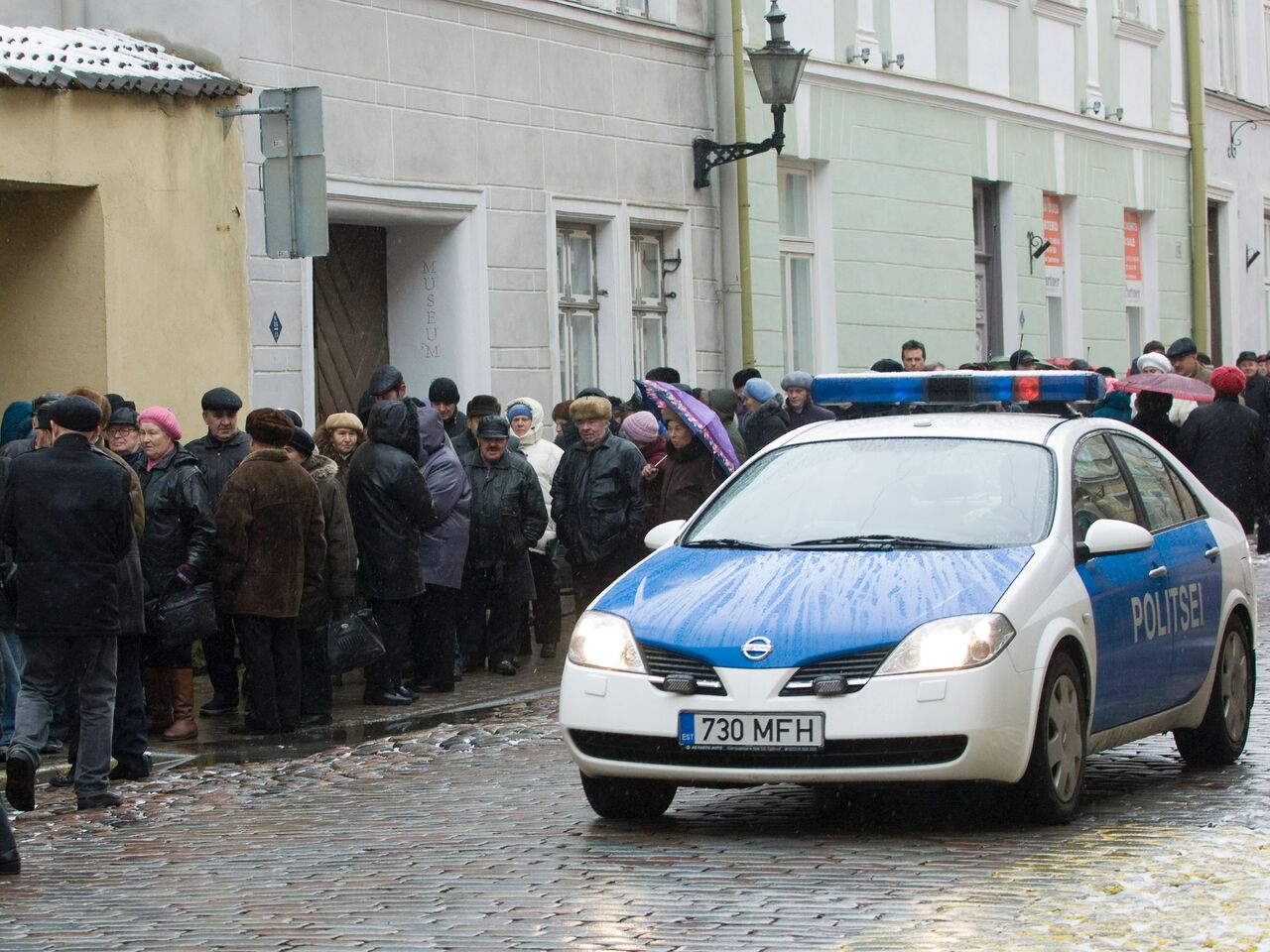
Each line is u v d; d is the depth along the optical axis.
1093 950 6.25
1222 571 10.10
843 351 23.67
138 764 10.80
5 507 9.66
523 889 7.46
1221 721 9.98
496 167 18.53
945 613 8.10
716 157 21.42
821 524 9.14
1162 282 32.12
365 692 13.53
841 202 23.67
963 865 7.58
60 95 14.49
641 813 8.88
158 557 11.90
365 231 18.20
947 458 9.36
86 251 14.92
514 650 14.97
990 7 26.80
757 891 7.26
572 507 15.16
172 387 15.41
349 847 8.55
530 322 18.92
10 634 11.50
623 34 20.20
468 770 10.69
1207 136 34.31
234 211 15.90
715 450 14.68
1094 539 8.80
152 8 15.95
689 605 8.45
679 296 21.19
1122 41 30.72
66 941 6.99
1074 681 8.48
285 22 16.42
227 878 8.01
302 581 12.27
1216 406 18.55
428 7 17.78
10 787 9.58
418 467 13.41
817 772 7.96
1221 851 7.72
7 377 15.33
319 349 17.64
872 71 24.05
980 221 27.30
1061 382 10.53
